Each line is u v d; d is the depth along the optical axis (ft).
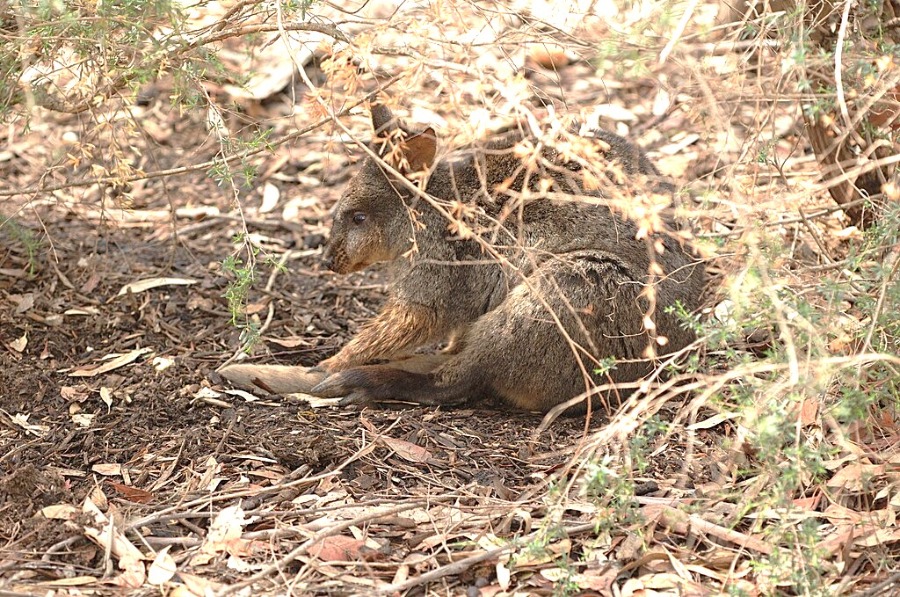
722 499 26.94
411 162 34.63
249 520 26.78
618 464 26.61
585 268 32.17
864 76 27.86
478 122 26.32
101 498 27.78
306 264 44.21
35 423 31.83
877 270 26.58
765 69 33.17
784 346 26.16
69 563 25.09
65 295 39.14
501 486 28.76
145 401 33.14
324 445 30.14
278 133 51.96
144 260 42.98
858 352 28.63
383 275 43.65
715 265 36.55
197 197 49.06
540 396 33.24
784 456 27.27
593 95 52.65
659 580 24.72
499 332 32.94
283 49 54.03
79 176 45.47
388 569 25.13
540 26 34.35
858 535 25.66
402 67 33.68
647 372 32.81
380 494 28.55
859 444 28.50
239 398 33.91
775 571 23.73
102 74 32.42
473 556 25.20
